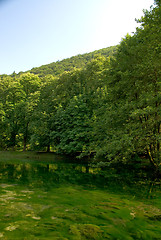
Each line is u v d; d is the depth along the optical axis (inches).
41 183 427.2
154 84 545.6
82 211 250.5
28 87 1734.7
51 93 1643.7
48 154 1369.3
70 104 1253.1
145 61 548.7
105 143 604.4
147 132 515.5
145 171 676.1
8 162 910.4
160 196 356.5
